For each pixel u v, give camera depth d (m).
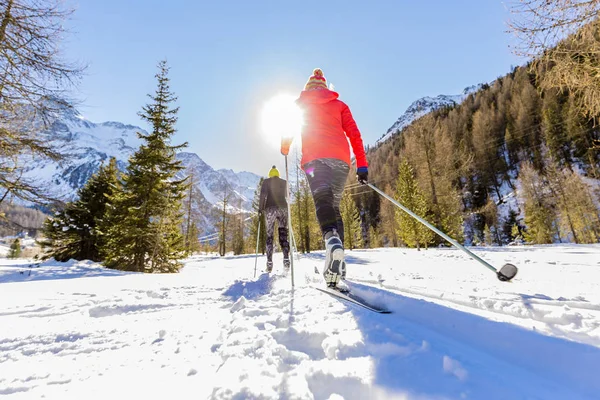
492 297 1.48
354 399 0.65
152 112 13.98
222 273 4.29
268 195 4.22
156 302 2.03
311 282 2.51
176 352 1.04
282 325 1.25
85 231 17.23
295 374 0.75
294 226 20.88
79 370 0.91
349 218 27.17
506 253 8.61
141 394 0.74
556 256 6.80
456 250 11.41
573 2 3.77
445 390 0.62
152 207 12.80
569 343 0.74
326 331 1.06
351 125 2.18
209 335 1.22
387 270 4.07
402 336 0.95
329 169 1.98
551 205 30.91
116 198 13.08
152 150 13.56
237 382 0.72
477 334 0.92
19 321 1.59
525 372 0.73
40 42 6.62
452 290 1.85
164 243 12.73
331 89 2.40
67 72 7.01
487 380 0.65
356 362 0.79
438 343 0.89
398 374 0.70
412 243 18.39
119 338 1.25
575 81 4.19
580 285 2.24
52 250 17.53
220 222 40.62
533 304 1.25
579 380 0.67
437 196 18.80
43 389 0.79
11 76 6.52
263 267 5.72
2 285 2.97
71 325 1.49
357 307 1.42
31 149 7.34
